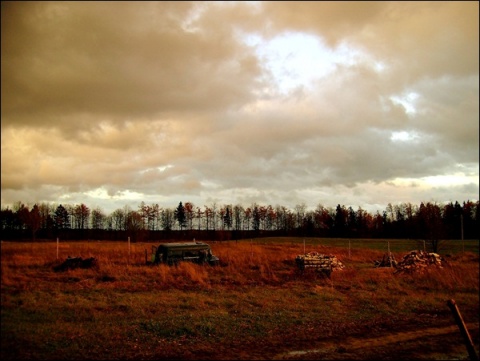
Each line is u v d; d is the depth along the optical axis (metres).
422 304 14.11
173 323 10.98
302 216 110.12
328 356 8.52
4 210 80.31
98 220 100.75
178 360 8.27
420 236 40.75
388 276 20.97
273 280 19.31
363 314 12.60
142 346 9.14
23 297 13.88
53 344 9.06
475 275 20.41
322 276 20.61
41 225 87.31
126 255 29.02
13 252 31.28
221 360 8.28
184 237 84.94
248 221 113.19
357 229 94.62
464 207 76.81
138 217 94.62
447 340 9.80
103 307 12.77
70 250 33.41
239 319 11.62
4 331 9.92
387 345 9.36
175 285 17.22
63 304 13.01
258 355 8.60
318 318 11.96
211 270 22.34
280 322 11.40
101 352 8.67
